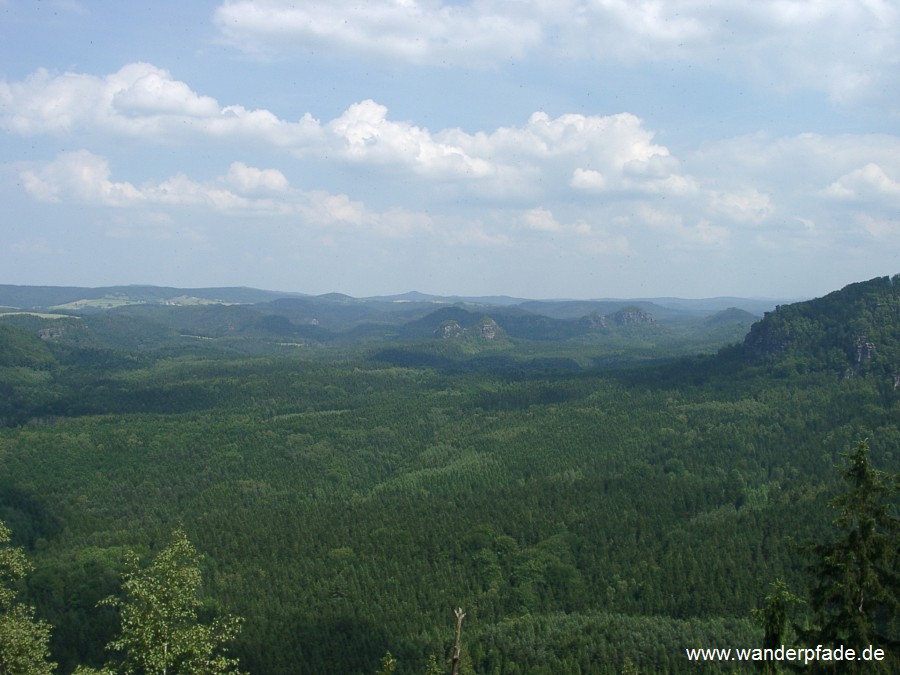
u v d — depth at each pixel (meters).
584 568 195.50
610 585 184.00
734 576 174.75
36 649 67.06
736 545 193.12
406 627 165.12
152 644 60.59
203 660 62.97
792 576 170.00
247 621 167.62
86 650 163.00
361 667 151.12
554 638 153.12
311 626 165.50
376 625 165.12
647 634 150.62
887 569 55.72
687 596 170.12
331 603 177.25
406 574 192.75
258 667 151.25
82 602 181.38
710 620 155.38
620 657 143.00
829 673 55.09
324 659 154.88
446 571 194.25
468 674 139.00
